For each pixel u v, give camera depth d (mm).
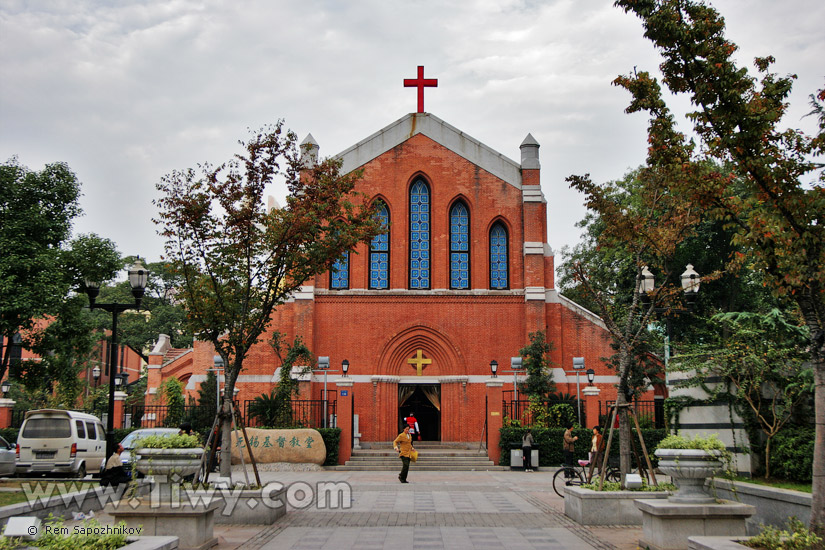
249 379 32031
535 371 31266
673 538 11156
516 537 12828
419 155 33906
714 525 11219
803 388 16797
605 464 15086
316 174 18484
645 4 11445
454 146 34000
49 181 23750
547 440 28828
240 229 17516
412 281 33438
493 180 33906
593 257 41312
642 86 12234
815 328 10289
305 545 12117
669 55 11625
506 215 33656
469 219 33812
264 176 17703
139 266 22000
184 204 17109
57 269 22641
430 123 34188
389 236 33500
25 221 22750
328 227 18266
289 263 17844
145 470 11773
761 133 10844
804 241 10461
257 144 17531
